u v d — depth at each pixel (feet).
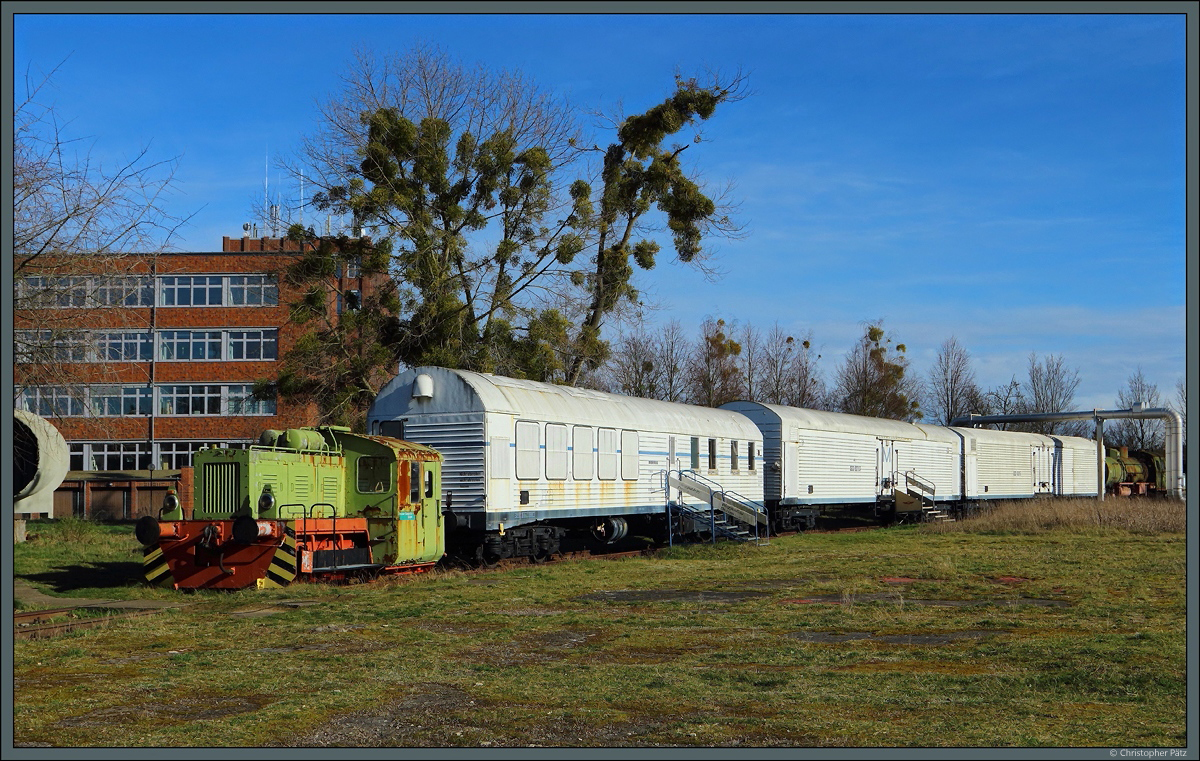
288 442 59.11
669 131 125.70
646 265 128.57
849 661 36.06
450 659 36.37
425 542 65.41
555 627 43.70
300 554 55.52
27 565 70.33
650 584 60.39
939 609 49.16
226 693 30.76
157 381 180.65
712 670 34.32
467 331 116.16
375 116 114.83
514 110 120.47
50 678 32.91
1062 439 190.29
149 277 65.36
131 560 75.82
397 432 74.90
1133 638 40.04
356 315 112.88
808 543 97.45
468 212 118.42
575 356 125.18
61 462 104.78
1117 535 102.12
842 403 236.22
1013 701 29.71
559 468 80.59
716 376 209.67
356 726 26.99
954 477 153.58
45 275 58.70
